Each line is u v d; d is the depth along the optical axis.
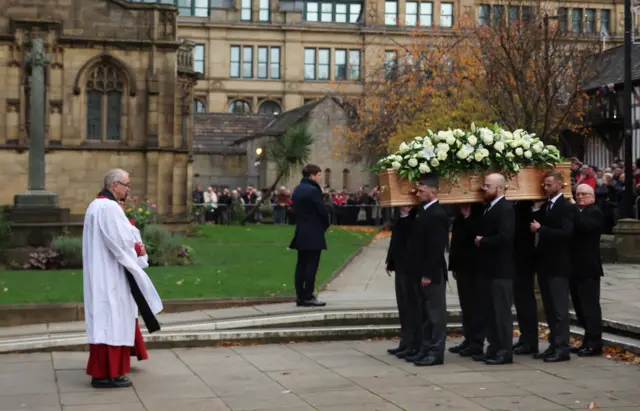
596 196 23.19
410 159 10.31
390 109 43.12
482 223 10.36
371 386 9.17
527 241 11.02
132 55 30.06
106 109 30.08
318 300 14.44
